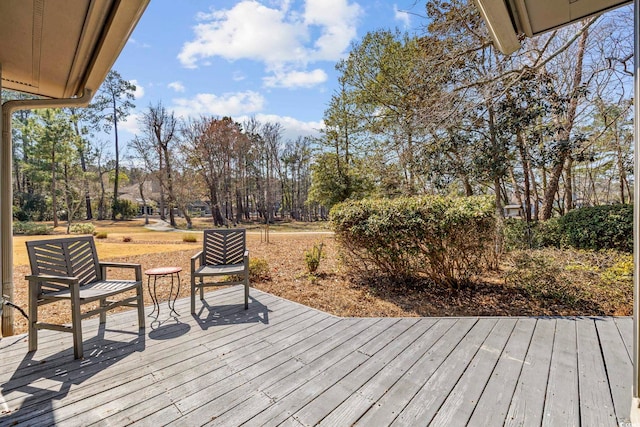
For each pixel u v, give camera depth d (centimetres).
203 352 245
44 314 360
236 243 409
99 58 258
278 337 272
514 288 388
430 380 202
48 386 198
